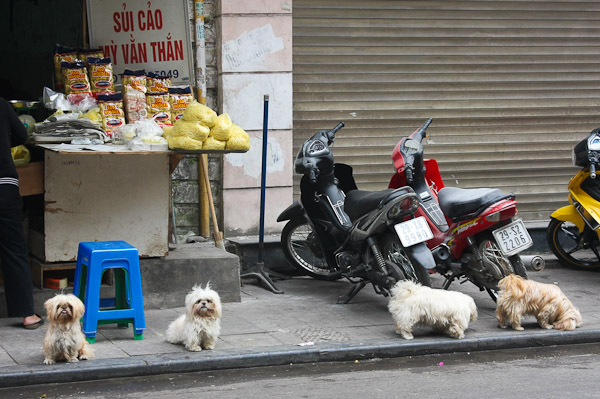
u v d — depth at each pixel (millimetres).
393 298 6535
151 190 7398
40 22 9398
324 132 7941
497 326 6848
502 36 9930
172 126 7309
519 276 7012
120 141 7062
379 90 9617
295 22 9250
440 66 9781
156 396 5266
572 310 6777
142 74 7738
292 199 9297
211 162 9086
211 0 9008
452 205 7051
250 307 7504
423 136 7844
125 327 6707
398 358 6238
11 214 6457
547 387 5465
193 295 5992
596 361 6148
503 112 10047
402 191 6938
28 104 7586
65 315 5574
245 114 9031
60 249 7145
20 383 5430
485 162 10055
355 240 7352
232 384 5543
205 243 8633
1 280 7102
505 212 6809
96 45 8250
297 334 6555
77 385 5480
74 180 7141
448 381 5617
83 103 7410
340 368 5961
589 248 9836
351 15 9422
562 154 10289
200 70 8742
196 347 6004
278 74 9086
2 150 6426
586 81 10281
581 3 10117
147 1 8289
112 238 7316
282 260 9008
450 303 6367
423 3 9633
